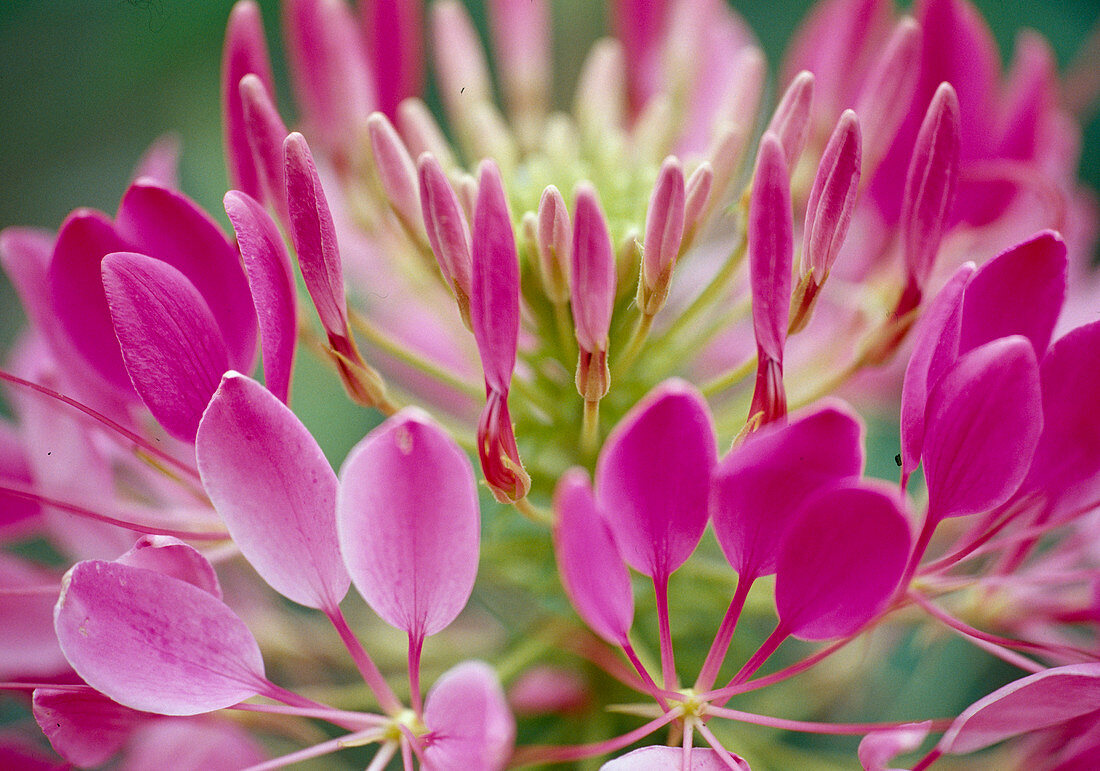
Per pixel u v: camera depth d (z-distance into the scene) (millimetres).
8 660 244
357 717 219
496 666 251
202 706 214
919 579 232
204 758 252
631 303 242
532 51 283
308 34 258
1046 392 221
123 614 211
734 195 281
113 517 235
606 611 211
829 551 210
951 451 217
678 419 207
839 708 274
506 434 218
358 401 229
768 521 213
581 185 215
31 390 244
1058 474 225
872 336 237
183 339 221
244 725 244
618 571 211
